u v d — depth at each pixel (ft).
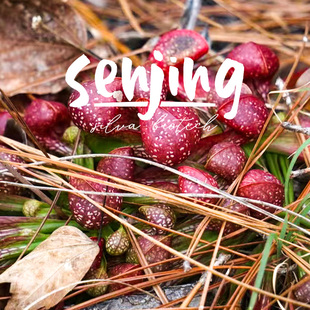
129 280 0.96
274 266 0.99
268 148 1.14
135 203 1.06
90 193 0.98
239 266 0.96
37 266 0.95
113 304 0.97
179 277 0.97
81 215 1.01
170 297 0.98
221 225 1.02
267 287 0.99
